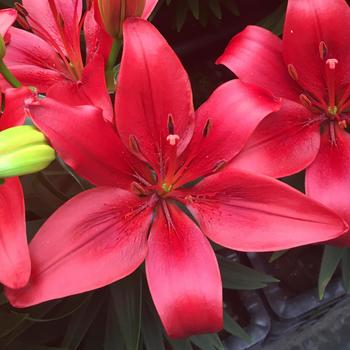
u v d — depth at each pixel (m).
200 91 0.56
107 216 0.23
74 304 0.35
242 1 0.54
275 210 0.23
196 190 0.25
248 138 0.25
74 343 0.37
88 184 0.29
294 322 0.49
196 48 0.56
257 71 0.28
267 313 0.48
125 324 0.33
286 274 0.50
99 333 0.42
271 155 0.25
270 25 0.46
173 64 0.23
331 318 0.51
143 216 0.25
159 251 0.24
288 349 0.50
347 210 0.26
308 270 0.50
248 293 0.48
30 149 0.21
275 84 0.28
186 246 0.24
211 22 0.55
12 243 0.21
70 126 0.22
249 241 0.23
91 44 0.26
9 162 0.20
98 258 0.23
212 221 0.24
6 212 0.22
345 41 0.27
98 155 0.23
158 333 0.38
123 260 0.23
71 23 0.28
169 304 0.23
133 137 0.23
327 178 0.26
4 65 0.25
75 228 0.23
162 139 0.24
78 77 0.29
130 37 0.22
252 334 0.46
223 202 0.25
